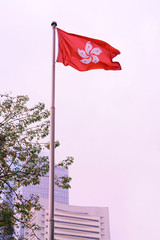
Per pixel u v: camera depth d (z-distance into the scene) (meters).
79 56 19.06
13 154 20.00
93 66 19.44
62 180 20.41
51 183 14.14
